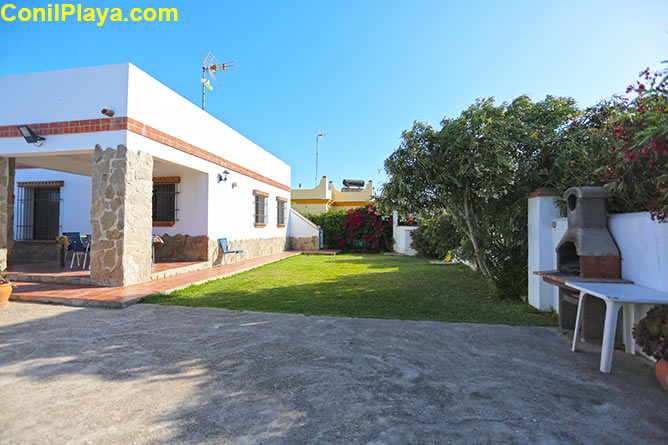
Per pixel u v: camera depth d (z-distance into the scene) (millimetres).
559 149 5516
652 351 2902
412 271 9836
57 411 2529
